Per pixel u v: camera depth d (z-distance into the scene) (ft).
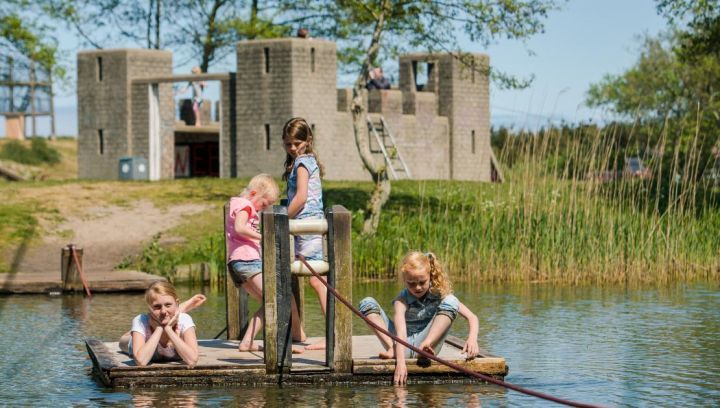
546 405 37.93
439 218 88.99
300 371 40.88
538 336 53.57
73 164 223.30
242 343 44.34
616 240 81.61
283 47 127.85
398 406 37.40
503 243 82.43
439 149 145.59
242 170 130.41
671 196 88.33
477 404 37.86
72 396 39.47
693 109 148.46
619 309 64.23
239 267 43.98
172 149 139.13
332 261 40.73
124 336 44.34
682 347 50.31
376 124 136.56
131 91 138.00
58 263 87.97
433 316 41.37
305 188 43.32
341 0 107.45
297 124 43.62
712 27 114.32
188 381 40.73
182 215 102.89
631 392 40.37
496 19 100.99
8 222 97.45
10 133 231.71
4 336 54.39
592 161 84.48
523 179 85.05
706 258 83.87
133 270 83.61
